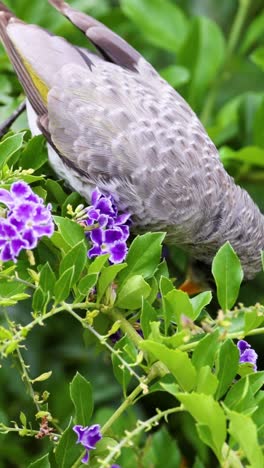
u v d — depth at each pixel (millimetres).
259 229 8250
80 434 5508
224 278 5688
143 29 9250
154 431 8469
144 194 7379
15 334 5375
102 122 7352
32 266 6520
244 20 10188
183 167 7457
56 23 8953
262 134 8758
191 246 8125
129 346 5629
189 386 5133
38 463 5570
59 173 7586
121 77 7656
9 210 5672
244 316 5625
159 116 7500
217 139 9047
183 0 10562
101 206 6477
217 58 9188
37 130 7609
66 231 6031
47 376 5688
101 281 5926
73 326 8891
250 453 4723
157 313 6230
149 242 6176
